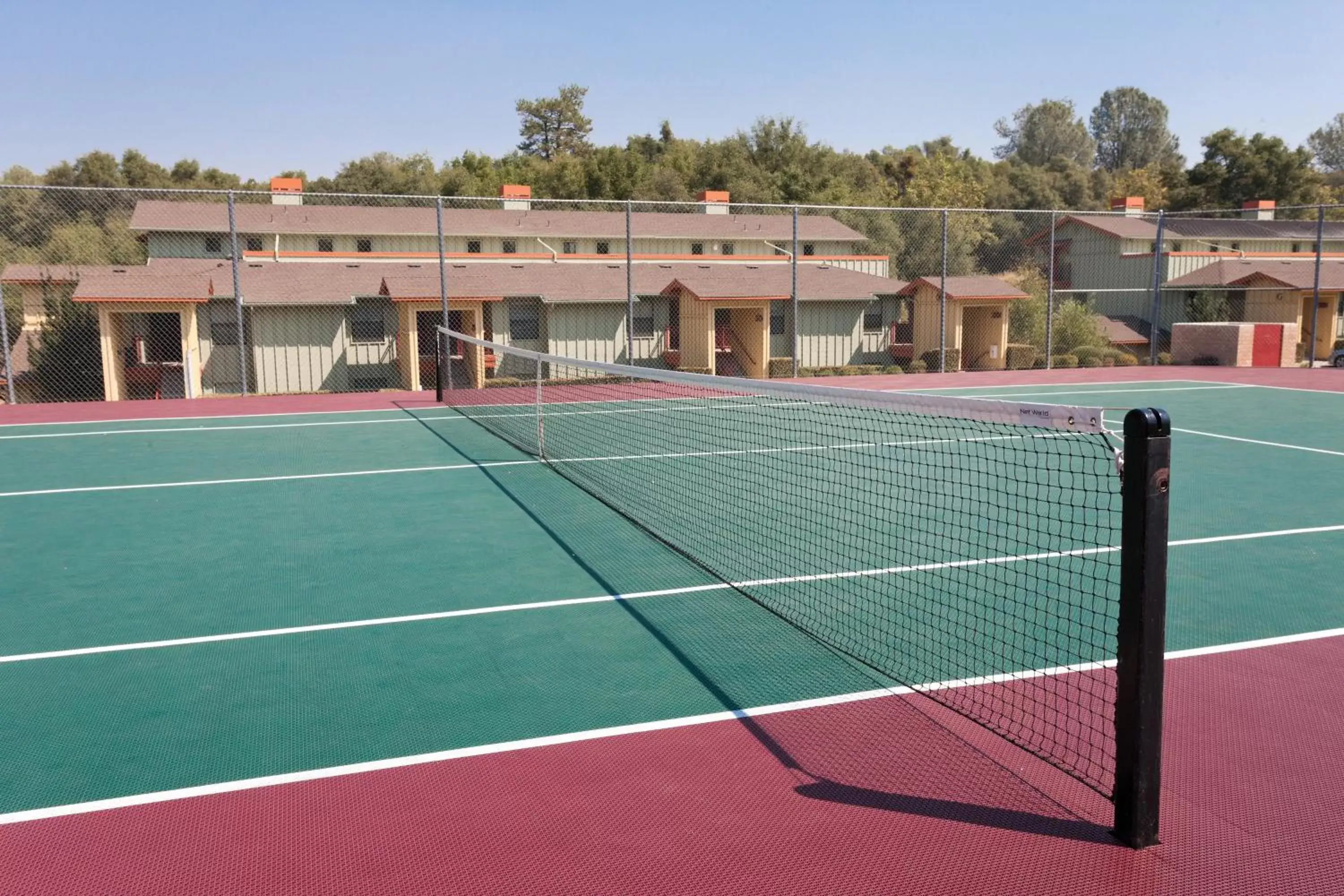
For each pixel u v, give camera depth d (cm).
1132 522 348
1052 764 411
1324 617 608
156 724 466
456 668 535
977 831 366
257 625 609
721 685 508
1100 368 2597
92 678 525
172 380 2867
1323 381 2230
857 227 5172
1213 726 455
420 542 811
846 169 7038
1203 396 1936
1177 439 1361
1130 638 352
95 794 399
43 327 2556
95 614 632
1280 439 1356
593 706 482
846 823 372
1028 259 5569
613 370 961
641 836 364
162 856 354
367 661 546
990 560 741
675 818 377
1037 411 412
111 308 2331
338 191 6059
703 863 346
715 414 1678
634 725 461
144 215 3584
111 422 1598
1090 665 530
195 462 1209
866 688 502
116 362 2581
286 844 361
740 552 768
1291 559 743
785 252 4147
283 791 400
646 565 735
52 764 426
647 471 1134
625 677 519
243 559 762
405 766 421
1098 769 408
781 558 751
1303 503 943
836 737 446
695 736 448
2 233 4644
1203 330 2888
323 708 482
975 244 5703
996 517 882
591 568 728
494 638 581
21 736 455
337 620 618
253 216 3712
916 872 339
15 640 585
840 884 332
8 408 1780
